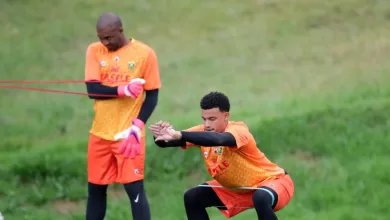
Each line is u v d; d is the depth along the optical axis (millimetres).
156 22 59344
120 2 63188
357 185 33344
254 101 44500
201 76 50000
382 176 33906
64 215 31781
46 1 64062
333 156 36281
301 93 45281
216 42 55625
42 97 48312
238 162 22625
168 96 46719
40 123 43781
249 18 59312
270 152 36594
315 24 56875
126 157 24406
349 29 55469
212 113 22109
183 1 63250
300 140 37375
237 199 23516
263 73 49844
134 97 24750
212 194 23734
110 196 34219
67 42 56625
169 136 20203
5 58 53969
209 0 63438
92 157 25938
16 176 34875
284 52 53000
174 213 31656
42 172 35156
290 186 23328
